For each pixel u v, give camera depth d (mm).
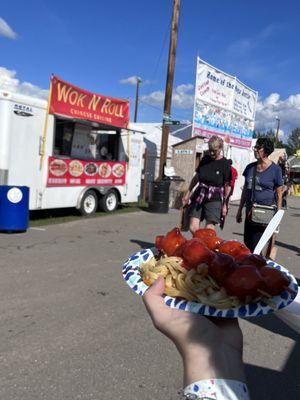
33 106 9812
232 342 1173
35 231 9164
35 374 3299
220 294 1205
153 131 21328
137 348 3824
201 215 6543
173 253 1390
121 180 13328
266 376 3502
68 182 11141
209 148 6430
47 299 4969
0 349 3668
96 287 5500
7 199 8633
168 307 1194
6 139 9250
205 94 16609
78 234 9148
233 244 1454
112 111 12594
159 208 13555
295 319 2000
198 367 1104
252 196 5516
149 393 3119
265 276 1209
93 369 3420
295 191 36938
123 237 9086
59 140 10984
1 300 4855
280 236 11055
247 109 20781
